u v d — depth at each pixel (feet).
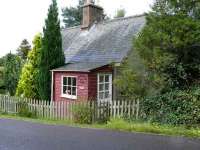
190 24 36.40
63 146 26.20
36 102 51.34
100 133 31.68
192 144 26.43
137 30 65.82
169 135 30.25
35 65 68.90
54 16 65.36
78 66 62.69
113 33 71.10
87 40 76.28
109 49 65.87
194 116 34.88
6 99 55.93
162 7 39.73
